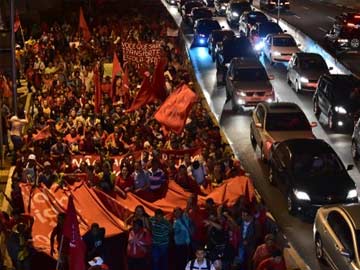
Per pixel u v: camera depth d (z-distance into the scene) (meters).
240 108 34.31
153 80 26.83
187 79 34.62
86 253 16.12
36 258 17.02
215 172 21.95
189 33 58.19
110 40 43.97
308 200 21.55
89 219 18.34
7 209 20.52
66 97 29.59
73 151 23.95
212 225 16.67
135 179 20.30
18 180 19.72
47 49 39.88
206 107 33.44
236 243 16.81
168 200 20.08
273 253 15.45
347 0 74.19
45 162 20.69
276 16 64.38
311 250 20.06
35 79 34.06
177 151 22.83
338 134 30.72
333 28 48.22
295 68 37.91
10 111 29.27
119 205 18.72
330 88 31.62
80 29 44.62
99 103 28.16
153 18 57.53
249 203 18.39
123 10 64.25
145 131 24.80
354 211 17.92
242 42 41.25
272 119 27.61
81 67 36.88
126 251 17.53
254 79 34.81
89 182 19.92
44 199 18.53
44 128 24.58
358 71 40.53
